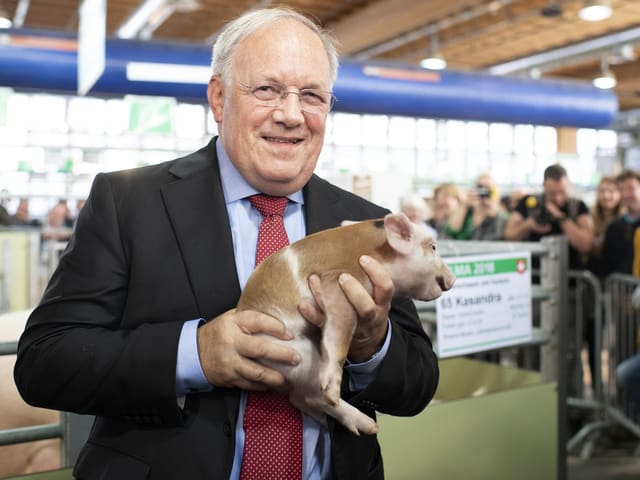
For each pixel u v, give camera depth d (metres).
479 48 12.05
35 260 5.64
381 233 1.07
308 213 1.25
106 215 1.15
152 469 1.07
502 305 2.30
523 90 8.66
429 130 16.83
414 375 1.19
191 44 6.62
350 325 0.98
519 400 2.32
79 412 1.09
